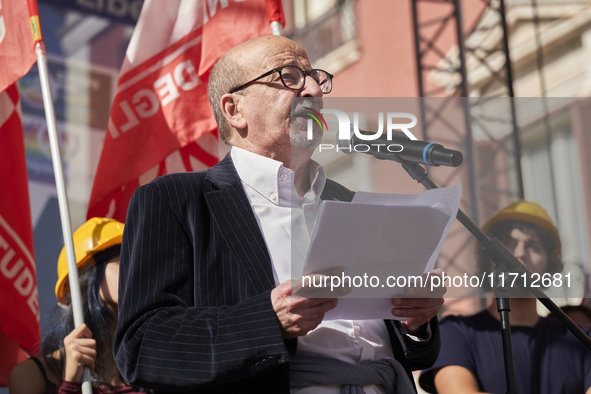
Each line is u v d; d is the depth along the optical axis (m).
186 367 1.70
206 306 1.84
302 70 2.20
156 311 1.81
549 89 9.78
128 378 1.76
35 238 11.31
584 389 3.10
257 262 1.89
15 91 4.01
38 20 3.55
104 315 3.37
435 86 10.87
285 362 1.73
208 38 3.78
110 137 3.74
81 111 12.33
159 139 3.75
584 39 9.41
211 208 1.96
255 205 2.01
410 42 11.40
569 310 3.36
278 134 2.15
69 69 12.35
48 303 11.04
